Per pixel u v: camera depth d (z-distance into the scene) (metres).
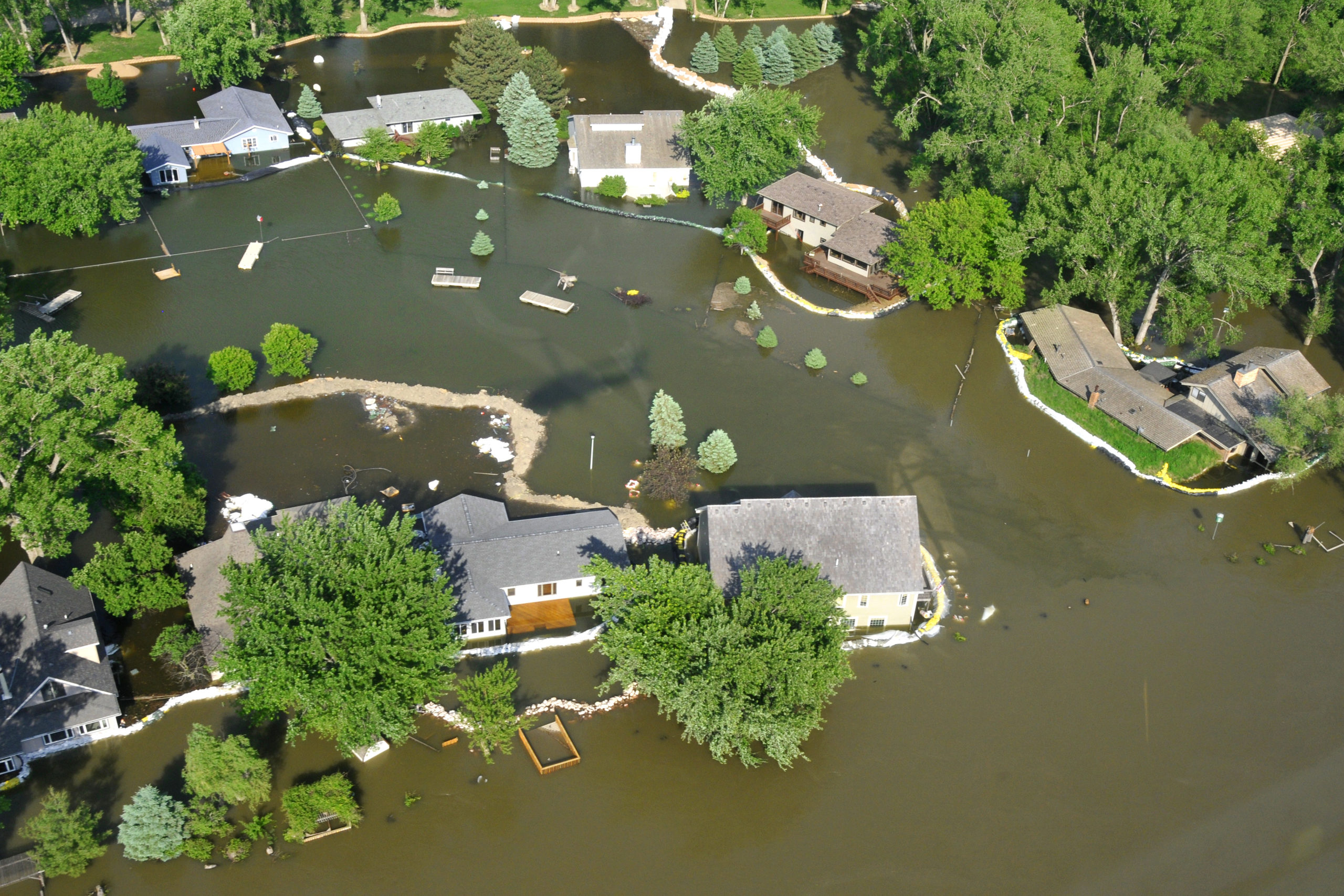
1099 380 95.25
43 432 66.44
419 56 166.75
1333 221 94.44
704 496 84.19
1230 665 72.44
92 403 69.62
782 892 58.38
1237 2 135.12
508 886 57.91
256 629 57.72
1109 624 75.12
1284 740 67.62
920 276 105.88
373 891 57.34
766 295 111.69
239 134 131.00
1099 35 139.50
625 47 176.38
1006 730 67.69
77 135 109.50
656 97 158.25
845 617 65.81
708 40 164.50
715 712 59.91
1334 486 87.62
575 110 151.50
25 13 152.25
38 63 153.25
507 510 80.56
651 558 65.25
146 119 140.12
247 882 57.44
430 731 66.12
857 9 192.38
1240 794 64.44
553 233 120.31
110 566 68.31
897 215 128.12
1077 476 88.44
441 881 58.00
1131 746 67.06
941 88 137.00
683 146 128.88
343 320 102.81
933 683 70.44
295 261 111.81
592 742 65.88
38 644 63.44
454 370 97.00
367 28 174.38
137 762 63.09
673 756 65.56
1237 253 91.62
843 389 97.75
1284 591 78.12
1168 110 120.12
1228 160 99.50
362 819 60.75
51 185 106.06
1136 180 96.75
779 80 161.50
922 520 83.12
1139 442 91.25
